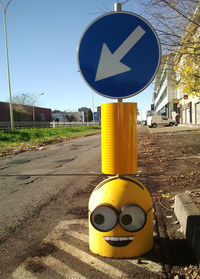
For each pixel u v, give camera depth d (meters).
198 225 2.75
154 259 2.59
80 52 2.58
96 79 2.58
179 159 8.56
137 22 2.52
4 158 10.99
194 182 5.46
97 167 8.10
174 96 52.00
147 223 2.64
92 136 25.86
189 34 5.24
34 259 2.76
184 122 41.62
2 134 20.28
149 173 6.71
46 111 78.25
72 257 2.73
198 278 2.27
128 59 2.55
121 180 2.65
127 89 2.57
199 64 6.86
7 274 2.51
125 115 2.58
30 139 20.00
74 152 12.27
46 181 6.47
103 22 2.54
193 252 2.68
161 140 15.89
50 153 12.22
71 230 3.45
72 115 107.19
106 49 2.55
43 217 3.99
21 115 64.81
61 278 2.39
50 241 3.15
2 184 6.32
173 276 2.36
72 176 6.92
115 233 2.55
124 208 2.44
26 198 5.05
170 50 5.47
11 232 3.48
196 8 4.79
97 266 2.52
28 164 9.24
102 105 2.64
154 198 4.61
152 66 2.55
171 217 3.73
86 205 4.47
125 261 2.56
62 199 4.88
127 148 2.60
